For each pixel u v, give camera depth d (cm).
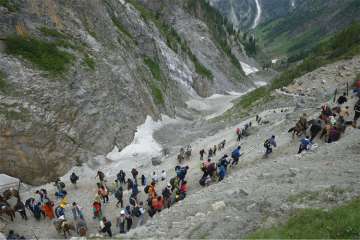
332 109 2875
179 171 2502
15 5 3597
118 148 3844
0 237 1878
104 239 1672
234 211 1556
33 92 3162
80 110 3528
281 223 1330
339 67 4744
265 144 2567
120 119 4066
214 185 2130
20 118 2966
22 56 3319
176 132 4828
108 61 4378
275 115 3856
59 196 2623
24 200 2648
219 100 8794
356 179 1540
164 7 12175
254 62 18662
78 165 3294
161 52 7488
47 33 3769
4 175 2792
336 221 1180
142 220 2152
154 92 5562
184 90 8150
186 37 11894
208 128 4728
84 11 4594
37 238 2080
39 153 3014
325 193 1455
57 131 3219
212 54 12050
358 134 2208
